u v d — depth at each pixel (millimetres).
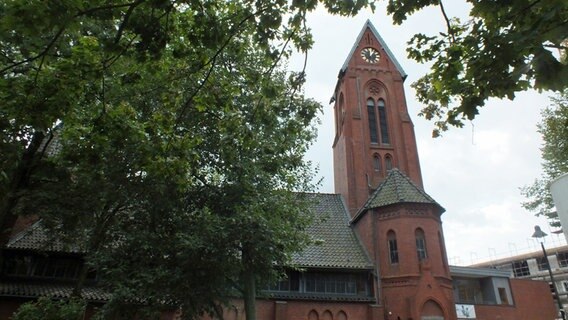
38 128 9781
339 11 7793
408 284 26078
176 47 9516
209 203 18062
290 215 18797
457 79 6832
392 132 39500
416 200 28531
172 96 10836
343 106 41969
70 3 6863
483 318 30328
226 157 16641
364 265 27359
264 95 10633
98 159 11008
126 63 11242
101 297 21766
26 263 23016
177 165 10867
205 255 15734
